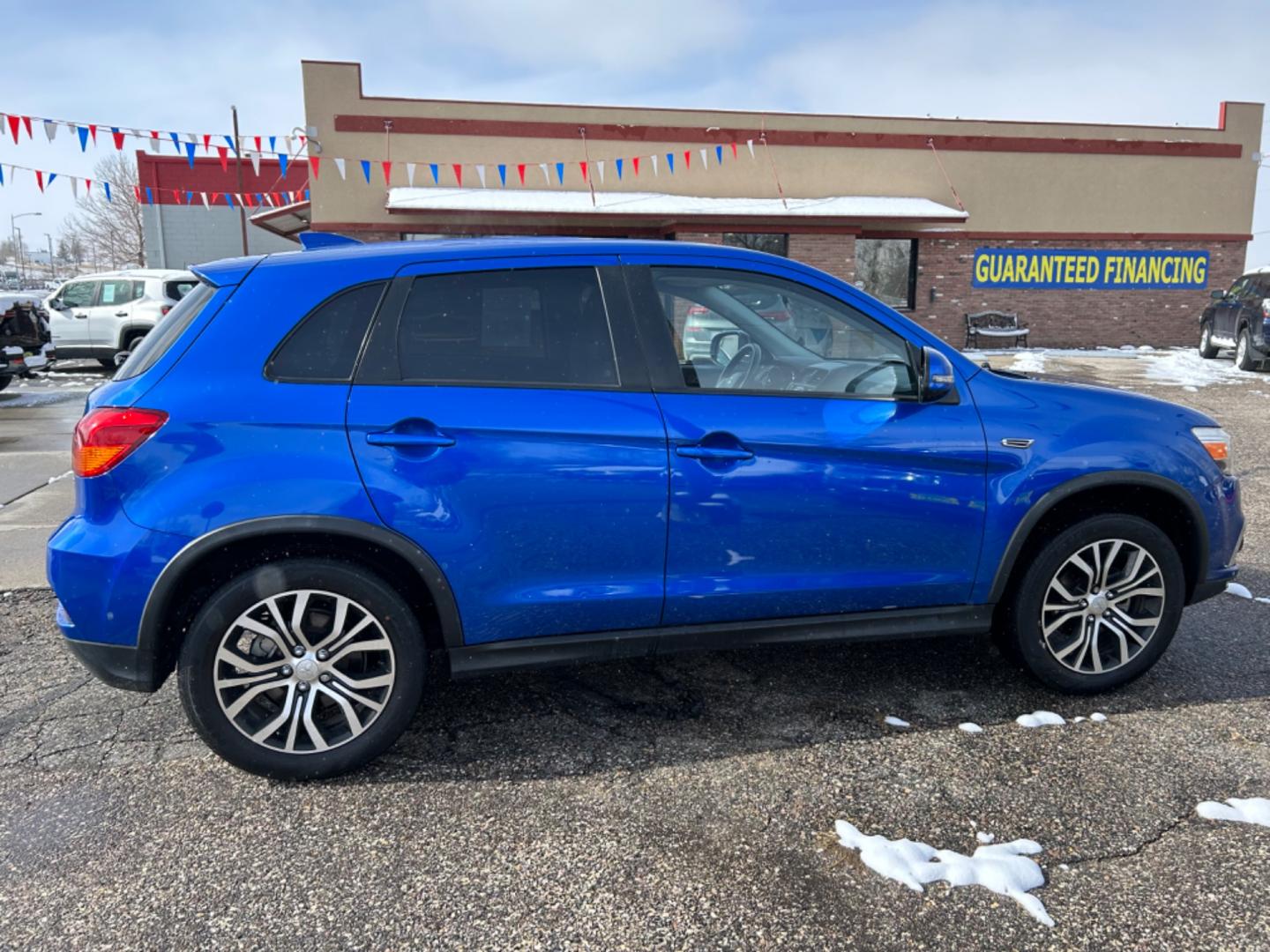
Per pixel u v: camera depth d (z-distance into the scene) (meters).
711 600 3.05
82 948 2.19
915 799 2.79
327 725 2.96
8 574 5.04
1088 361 17.11
